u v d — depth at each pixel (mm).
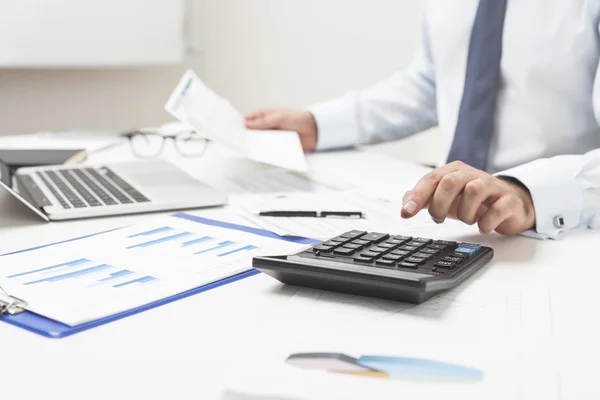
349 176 1077
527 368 399
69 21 1970
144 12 2066
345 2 2383
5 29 1894
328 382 375
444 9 1179
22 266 601
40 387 391
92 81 2143
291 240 697
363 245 591
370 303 520
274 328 467
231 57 2316
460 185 681
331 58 2412
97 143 1327
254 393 363
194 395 381
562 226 728
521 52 1043
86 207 806
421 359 409
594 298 539
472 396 362
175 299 529
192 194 873
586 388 388
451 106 1188
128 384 393
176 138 1405
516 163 1068
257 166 1149
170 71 2244
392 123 1360
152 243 669
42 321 482
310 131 1302
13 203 856
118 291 537
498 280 579
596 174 764
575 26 1007
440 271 542
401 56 2455
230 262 608
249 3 2299
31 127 2088
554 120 1040
